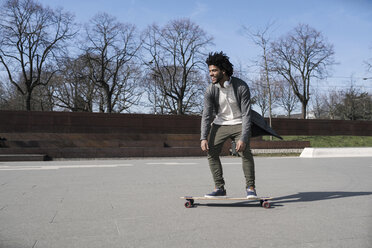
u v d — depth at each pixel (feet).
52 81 98.73
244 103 11.55
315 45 104.53
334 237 7.80
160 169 26.96
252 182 11.76
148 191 15.39
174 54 101.86
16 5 78.07
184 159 43.14
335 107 165.07
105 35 91.91
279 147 57.52
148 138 56.18
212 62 11.49
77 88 104.47
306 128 81.41
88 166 29.84
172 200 12.97
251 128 12.28
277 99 143.13
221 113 12.11
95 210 11.00
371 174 23.82
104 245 7.22
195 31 100.12
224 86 11.50
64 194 14.42
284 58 105.91
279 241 7.49
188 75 110.22
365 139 79.92
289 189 16.25
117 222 9.31
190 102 110.11
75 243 7.37
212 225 8.95
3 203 12.26
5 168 27.50
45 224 9.10
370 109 153.99
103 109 108.58
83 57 92.94
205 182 18.81
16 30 80.43
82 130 58.70
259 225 8.95
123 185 17.47
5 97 119.85
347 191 15.55
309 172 24.98
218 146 12.13
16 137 50.47
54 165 31.19
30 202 12.48
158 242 7.42
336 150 49.16
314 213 10.49
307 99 109.09
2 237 7.84
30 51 82.69
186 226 8.85
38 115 56.44
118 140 54.49
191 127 65.26
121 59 97.35
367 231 8.35
